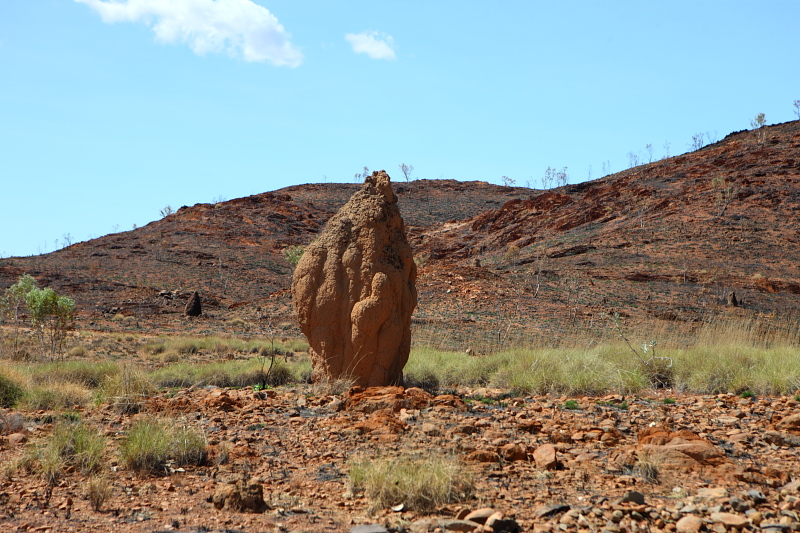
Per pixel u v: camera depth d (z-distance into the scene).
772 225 65.88
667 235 66.56
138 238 91.25
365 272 11.27
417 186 145.25
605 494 5.25
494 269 62.91
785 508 4.79
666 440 6.60
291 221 106.50
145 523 4.79
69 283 64.62
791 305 45.25
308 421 8.20
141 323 45.59
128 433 7.02
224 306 59.44
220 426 7.94
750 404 9.34
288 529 4.62
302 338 34.06
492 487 5.44
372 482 5.25
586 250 65.88
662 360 12.77
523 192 141.50
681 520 4.45
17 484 5.75
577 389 11.06
